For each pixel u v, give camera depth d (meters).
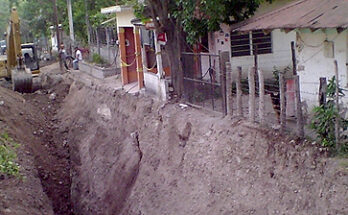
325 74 14.42
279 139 12.92
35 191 17.22
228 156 14.45
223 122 15.57
